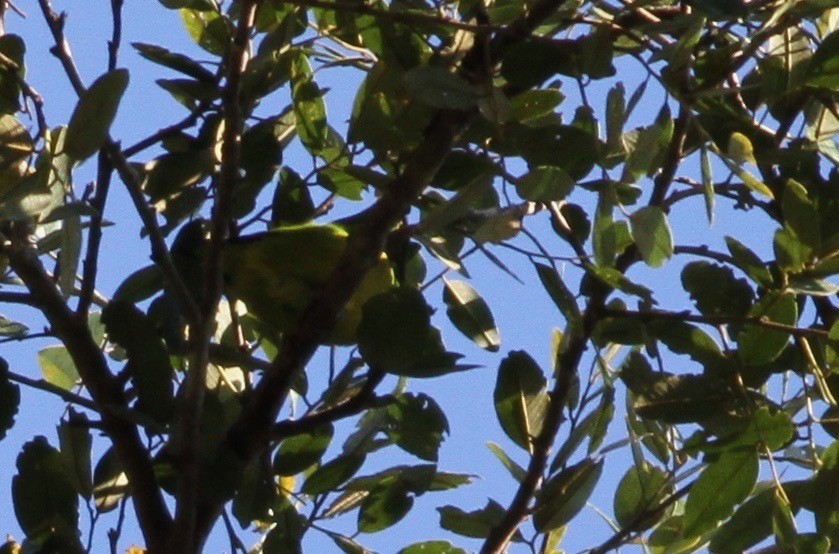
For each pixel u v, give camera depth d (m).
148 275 6.53
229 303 7.97
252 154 6.73
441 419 6.93
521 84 6.19
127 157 6.23
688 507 5.90
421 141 6.46
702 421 6.09
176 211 6.37
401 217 6.20
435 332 6.14
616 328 6.66
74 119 4.95
